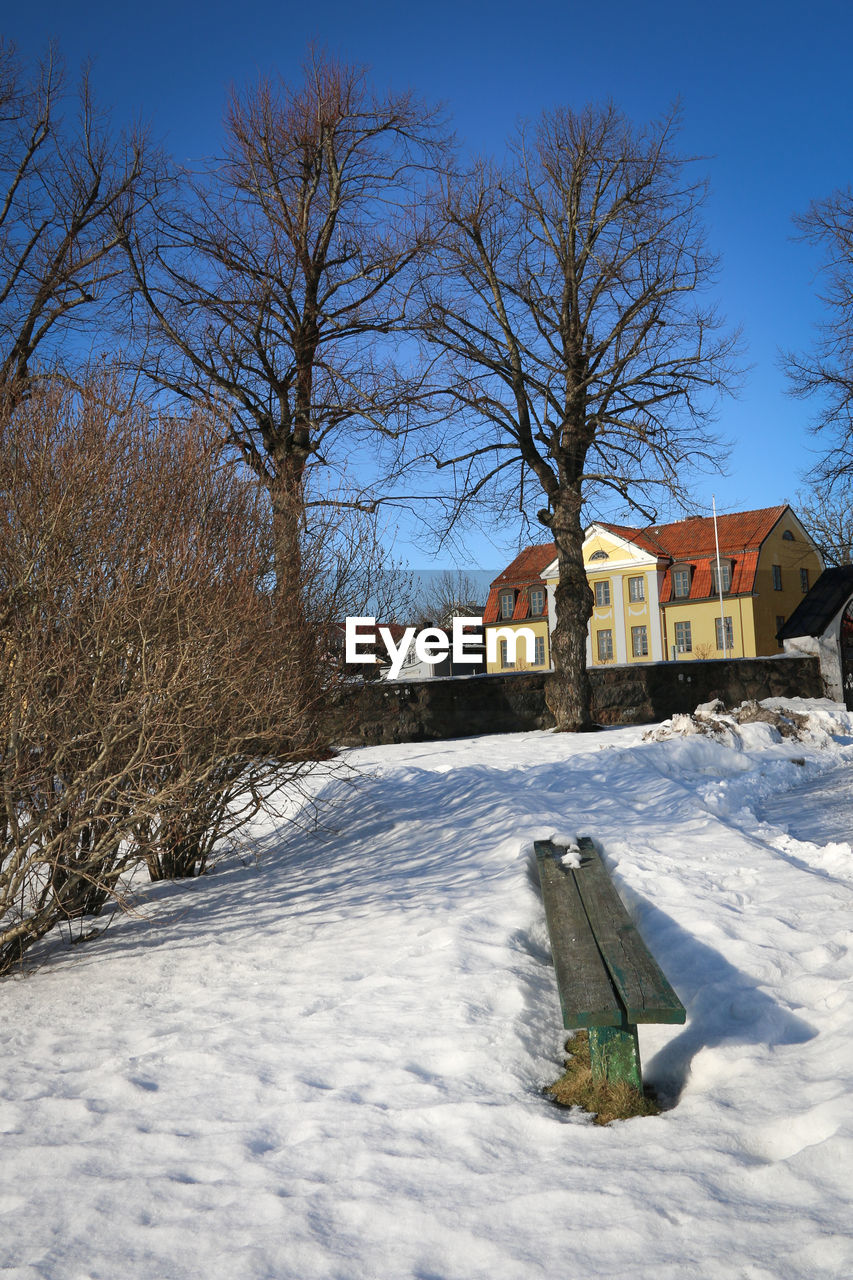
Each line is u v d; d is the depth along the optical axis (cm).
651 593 5484
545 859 646
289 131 1769
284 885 751
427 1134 314
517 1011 419
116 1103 358
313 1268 239
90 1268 246
